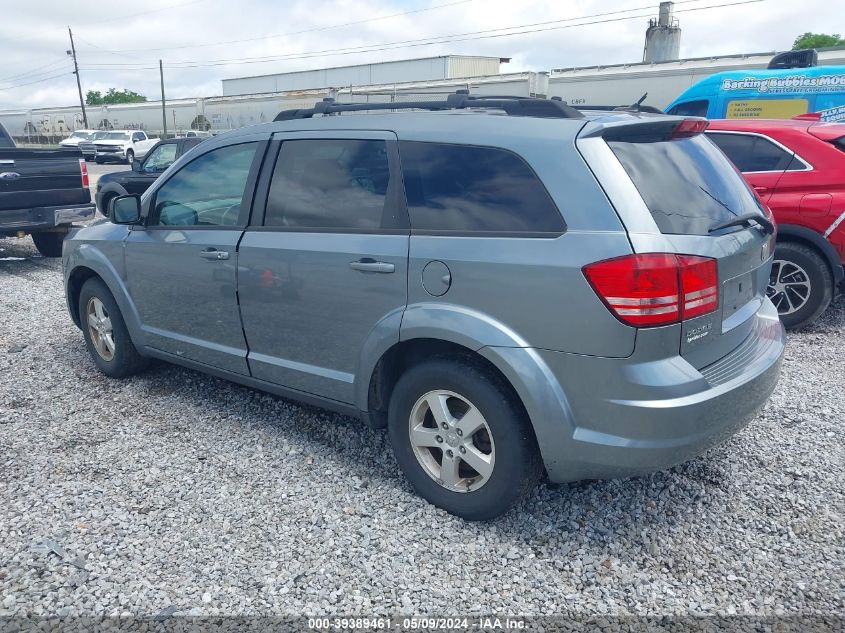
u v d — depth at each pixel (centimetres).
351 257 331
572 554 298
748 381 291
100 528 314
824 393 462
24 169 862
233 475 362
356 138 345
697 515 325
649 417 264
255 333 388
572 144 281
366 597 271
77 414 439
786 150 595
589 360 270
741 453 380
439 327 301
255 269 374
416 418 329
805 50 1037
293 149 371
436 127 321
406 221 320
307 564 290
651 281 260
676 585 279
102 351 502
